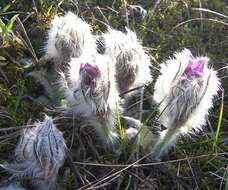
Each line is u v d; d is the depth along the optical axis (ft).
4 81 0.61
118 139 0.55
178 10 0.77
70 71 0.52
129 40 0.56
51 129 0.46
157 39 0.71
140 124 0.56
